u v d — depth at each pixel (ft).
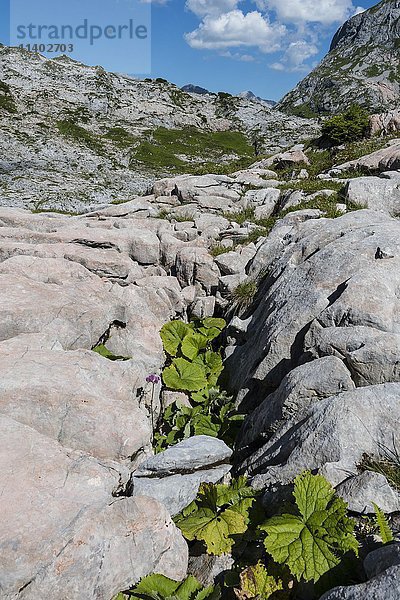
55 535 16.71
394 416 20.52
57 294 33.37
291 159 85.66
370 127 92.89
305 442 21.22
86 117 276.82
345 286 27.66
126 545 17.65
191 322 42.45
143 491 21.88
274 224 51.60
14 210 64.54
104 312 33.24
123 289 38.99
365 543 17.44
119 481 20.93
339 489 19.17
